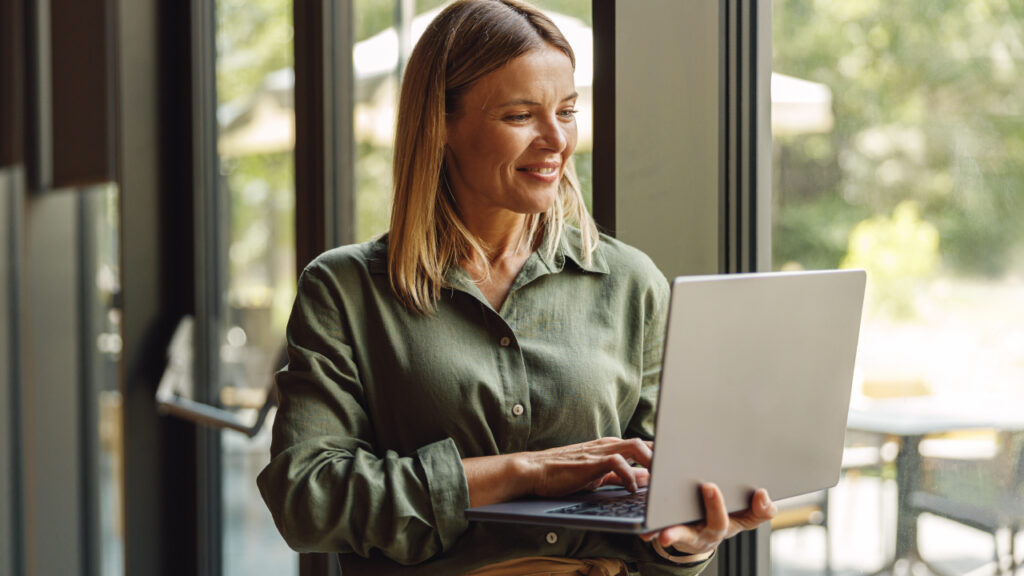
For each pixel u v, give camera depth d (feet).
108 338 14.85
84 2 12.84
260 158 10.68
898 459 5.60
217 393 11.51
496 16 4.67
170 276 11.97
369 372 4.77
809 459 4.36
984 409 5.10
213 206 11.66
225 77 11.34
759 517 4.09
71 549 15.84
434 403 4.64
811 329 4.23
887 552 5.66
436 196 4.91
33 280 15.38
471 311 4.74
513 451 4.66
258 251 10.73
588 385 4.67
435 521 4.40
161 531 11.82
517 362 4.67
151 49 11.78
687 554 4.62
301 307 4.85
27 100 15.26
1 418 17.24
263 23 10.53
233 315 11.20
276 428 4.71
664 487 3.79
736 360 3.96
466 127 4.68
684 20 6.18
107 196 14.61
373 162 8.92
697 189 6.24
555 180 4.70
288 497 4.53
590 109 6.60
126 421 11.67
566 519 3.94
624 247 5.09
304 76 9.29
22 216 15.38
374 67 8.86
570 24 6.84
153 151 11.82
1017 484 4.95
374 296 4.79
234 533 11.17
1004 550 5.00
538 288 4.82
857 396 5.88
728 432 3.97
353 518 4.47
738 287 3.92
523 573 4.54
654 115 6.09
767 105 6.23
